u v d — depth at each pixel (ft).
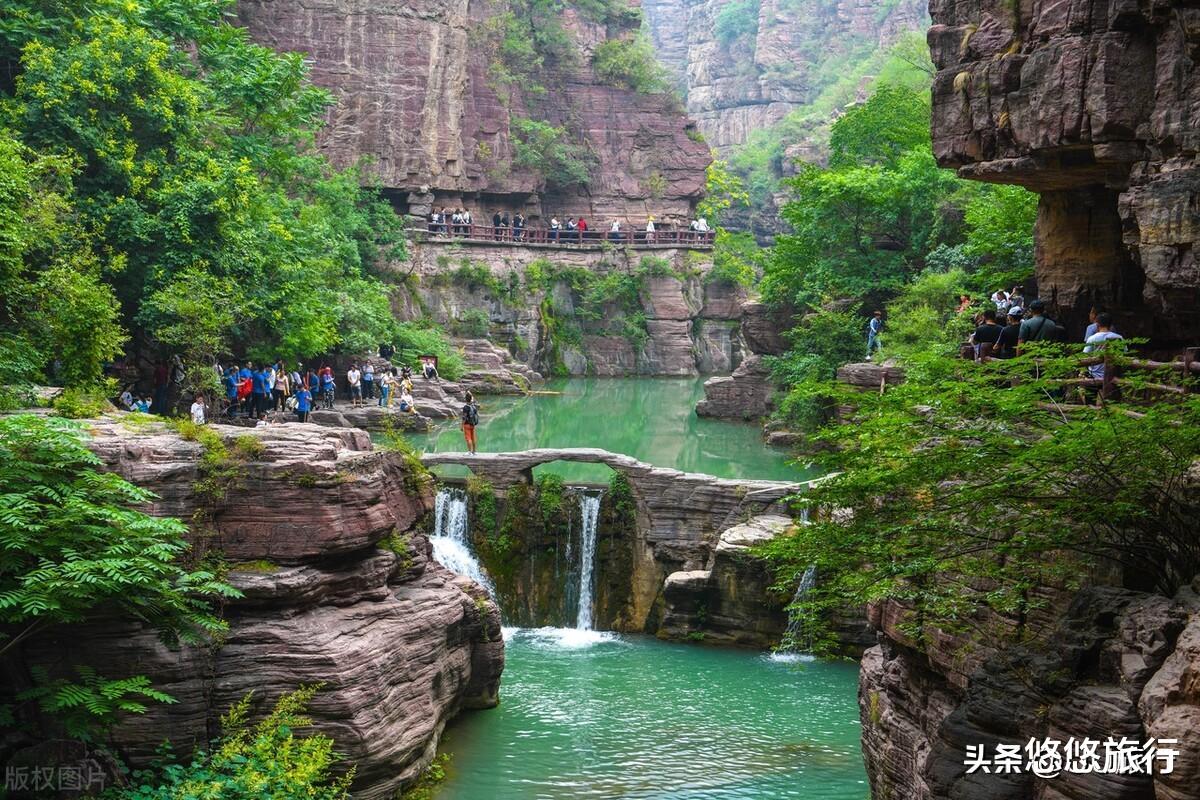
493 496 106.83
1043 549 47.16
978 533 49.85
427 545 77.10
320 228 173.78
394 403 162.20
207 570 63.26
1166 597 43.45
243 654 62.54
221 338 124.67
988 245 118.32
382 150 243.40
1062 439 44.09
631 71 290.56
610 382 241.35
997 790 43.93
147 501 61.87
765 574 94.58
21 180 94.22
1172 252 56.08
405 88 245.04
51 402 75.77
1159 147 58.49
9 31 123.95
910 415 50.42
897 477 47.55
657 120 290.97
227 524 64.85
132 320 124.77
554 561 105.91
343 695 62.28
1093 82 60.13
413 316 233.14
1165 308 58.70
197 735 61.05
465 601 75.92
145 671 60.08
